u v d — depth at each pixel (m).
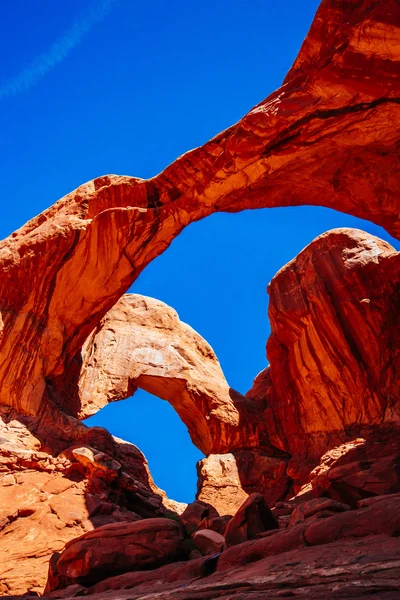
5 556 13.45
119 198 18.61
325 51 12.82
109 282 18.59
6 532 14.32
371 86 12.73
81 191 19.39
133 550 9.60
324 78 12.97
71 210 18.84
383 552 5.96
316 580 5.73
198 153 16.77
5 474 15.73
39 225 19.67
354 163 15.45
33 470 16.09
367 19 11.48
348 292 20.95
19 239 19.30
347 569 5.71
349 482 9.52
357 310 20.67
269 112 14.09
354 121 13.81
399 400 19.83
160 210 17.78
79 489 15.78
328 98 13.34
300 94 13.62
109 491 16.00
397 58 12.05
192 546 9.78
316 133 14.31
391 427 19.44
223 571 7.54
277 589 5.85
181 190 17.84
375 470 9.39
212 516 12.20
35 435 17.20
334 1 11.88
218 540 9.39
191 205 17.47
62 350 18.92
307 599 5.24
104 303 18.98
